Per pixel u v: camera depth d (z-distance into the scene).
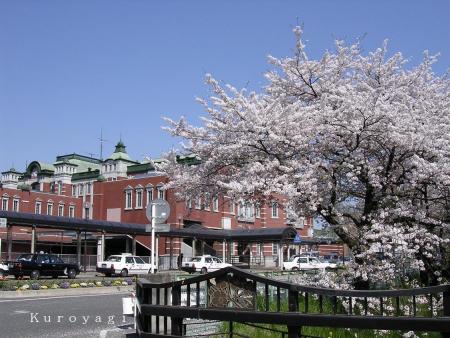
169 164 15.60
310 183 12.29
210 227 58.06
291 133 12.98
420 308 11.48
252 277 5.42
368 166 12.79
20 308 17.00
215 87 13.81
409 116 12.62
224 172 14.51
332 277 12.76
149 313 6.08
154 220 14.04
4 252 49.88
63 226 39.88
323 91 14.47
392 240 11.66
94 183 64.69
